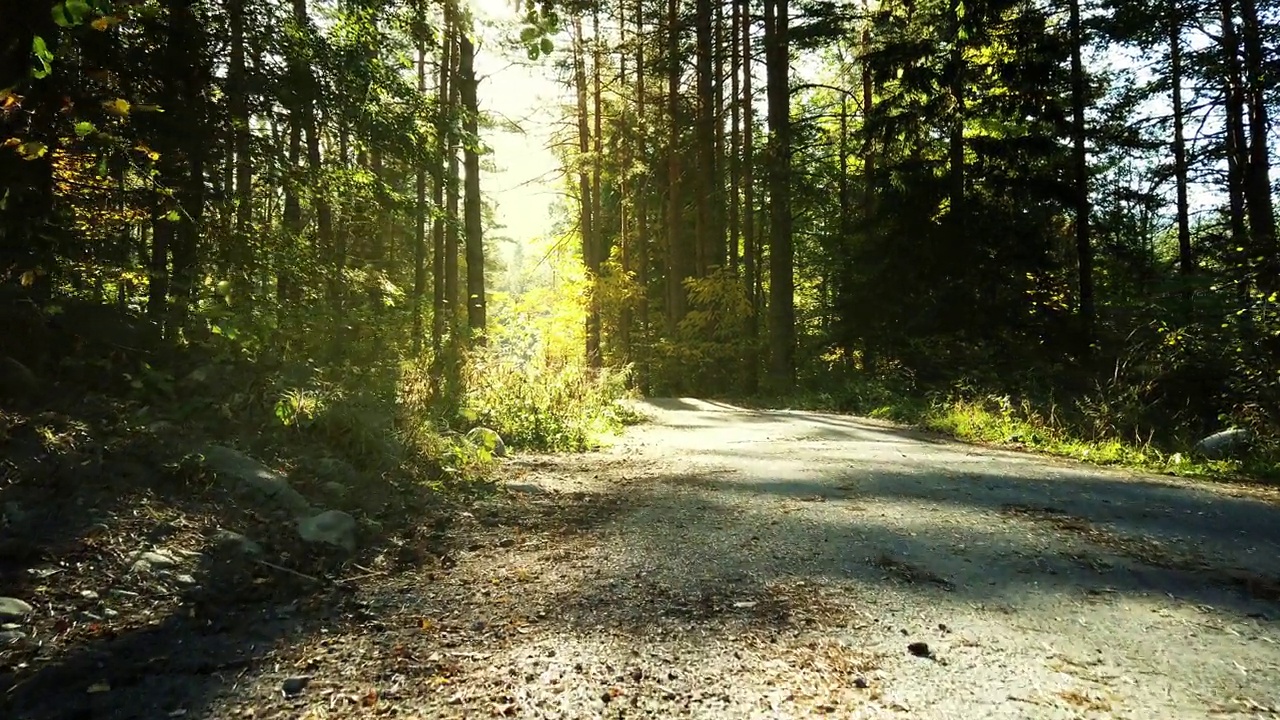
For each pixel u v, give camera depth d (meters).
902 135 19.55
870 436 11.38
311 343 8.10
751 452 9.62
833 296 25.00
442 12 8.41
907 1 19.38
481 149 10.24
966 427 11.83
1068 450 9.80
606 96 28.19
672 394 24.39
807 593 4.20
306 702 2.99
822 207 27.11
